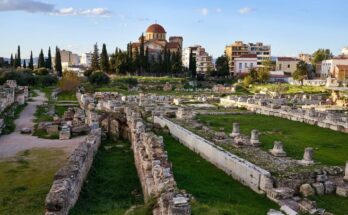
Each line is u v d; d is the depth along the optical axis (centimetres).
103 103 6366
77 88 10612
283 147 3500
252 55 19800
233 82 15912
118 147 4206
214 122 5131
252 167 2591
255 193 2427
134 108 6206
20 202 2292
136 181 2845
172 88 13338
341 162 2973
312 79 15850
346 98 7875
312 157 2930
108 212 2100
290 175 2514
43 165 3173
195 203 1786
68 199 2014
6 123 5219
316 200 2256
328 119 4784
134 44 19475
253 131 3588
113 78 13638
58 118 5672
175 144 4072
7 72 12050
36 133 4731
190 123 4753
